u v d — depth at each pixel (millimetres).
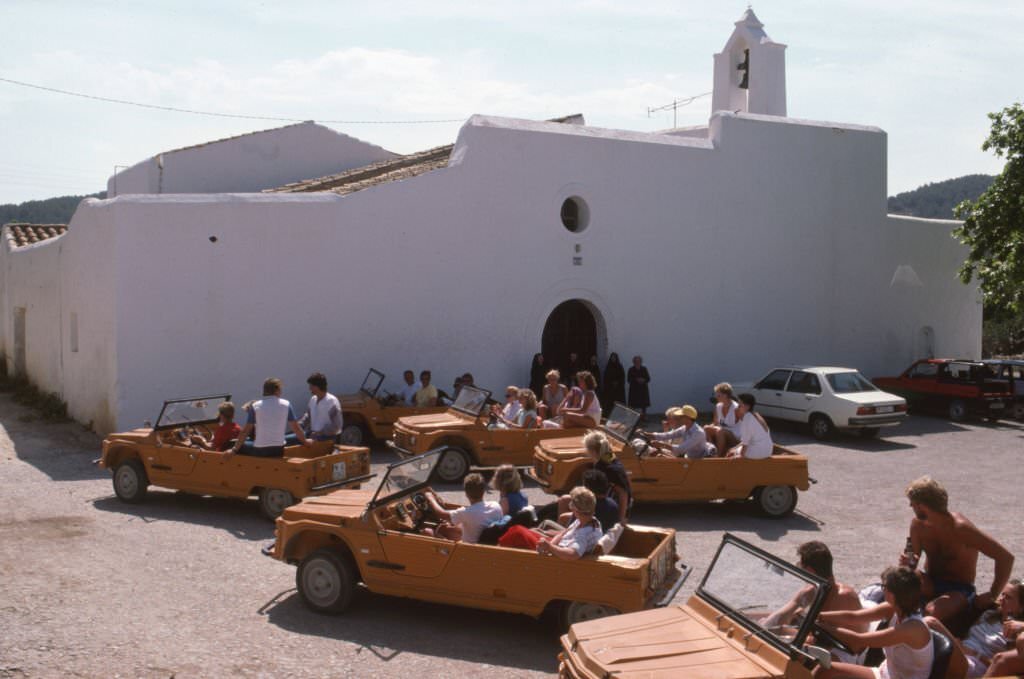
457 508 8617
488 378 18656
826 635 5520
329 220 16828
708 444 12117
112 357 15242
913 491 6699
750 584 5617
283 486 10594
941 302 26172
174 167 22656
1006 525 11625
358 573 7863
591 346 20531
